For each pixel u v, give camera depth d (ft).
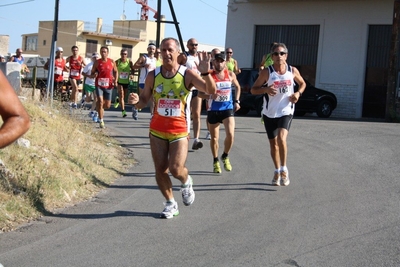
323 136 46.85
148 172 32.07
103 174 29.94
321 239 20.43
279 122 28.43
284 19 86.94
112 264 17.60
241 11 90.27
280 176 28.91
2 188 22.57
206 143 42.34
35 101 39.06
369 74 81.51
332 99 75.05
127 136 44.14
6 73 41.01
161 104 21.90
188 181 23.04
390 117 67.62
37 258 17.89
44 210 22.98
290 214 23.70
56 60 59.47
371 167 33.99
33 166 25.45
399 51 67.92
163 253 18.75
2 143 8.86
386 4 79.30
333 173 32.17
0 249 18.56
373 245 19.86
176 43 21.79
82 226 21.48
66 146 31.24
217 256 18.52
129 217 22.95
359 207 24.93
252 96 68.74
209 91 21.29
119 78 57.06
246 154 38.01
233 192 27.50
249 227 21.81
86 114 49.21
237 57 90.84
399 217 23.47
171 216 22.98
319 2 84.07
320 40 84.12
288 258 18.40
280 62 27.84
